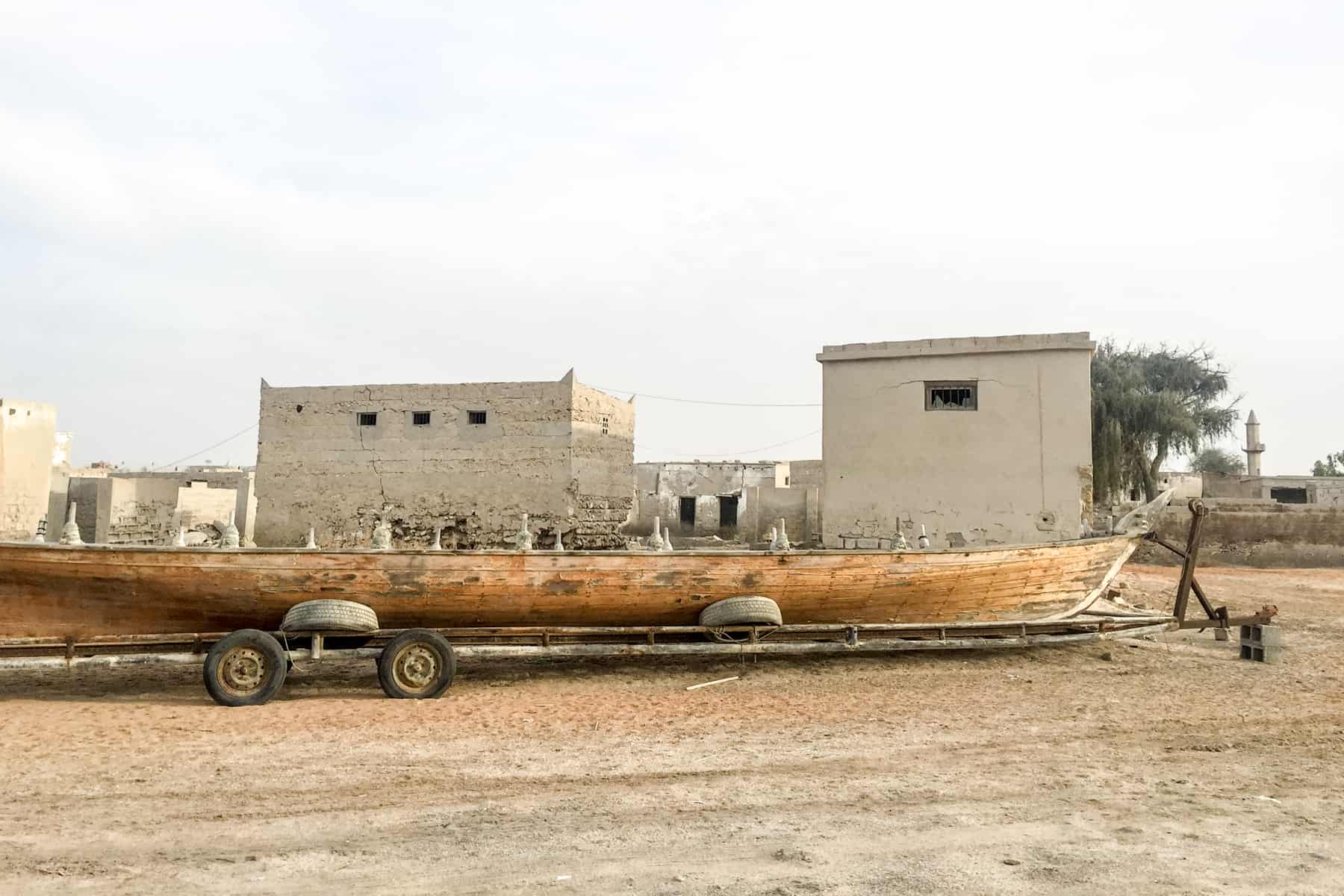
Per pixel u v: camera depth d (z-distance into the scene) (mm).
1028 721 7824
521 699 8625
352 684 9242
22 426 21094
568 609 9375
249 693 8180
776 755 6770
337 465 21766
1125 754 6859
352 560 8781
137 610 8703
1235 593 18000
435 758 6645
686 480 36406
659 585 9422
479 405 21234
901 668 10180
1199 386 38312
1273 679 9695
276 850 4910
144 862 4723
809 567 9695
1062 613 11062
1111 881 4527
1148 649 11414
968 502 16844
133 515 24547
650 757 6707
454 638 9227
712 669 10070
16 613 8531
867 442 17578
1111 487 32062
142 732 7254
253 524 28641
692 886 4438
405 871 4633
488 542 20953
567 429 20797
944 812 5551
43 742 6953
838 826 5297
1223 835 5188
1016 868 4676
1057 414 16438
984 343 16875
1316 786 6129
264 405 22172
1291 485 35531
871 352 17562
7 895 4305
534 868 4672
